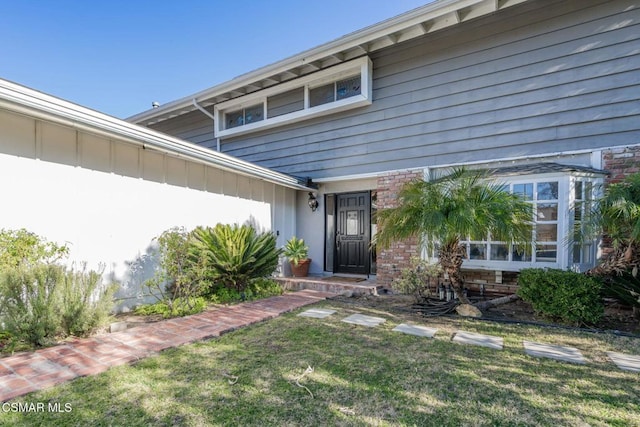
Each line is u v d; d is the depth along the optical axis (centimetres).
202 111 998
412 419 238
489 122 627
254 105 970
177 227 597
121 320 489
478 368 319
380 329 440
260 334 420
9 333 367
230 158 656
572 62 559
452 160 661
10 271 358
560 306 450
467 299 529
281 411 247
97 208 514
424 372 311
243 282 648
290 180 794
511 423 233
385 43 708
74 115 427
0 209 414
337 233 877
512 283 598
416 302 584
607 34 534
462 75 655
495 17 623
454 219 431
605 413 245
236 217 763
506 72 613
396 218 491
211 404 256
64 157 476
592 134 541
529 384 288
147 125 1193
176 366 322
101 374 303
